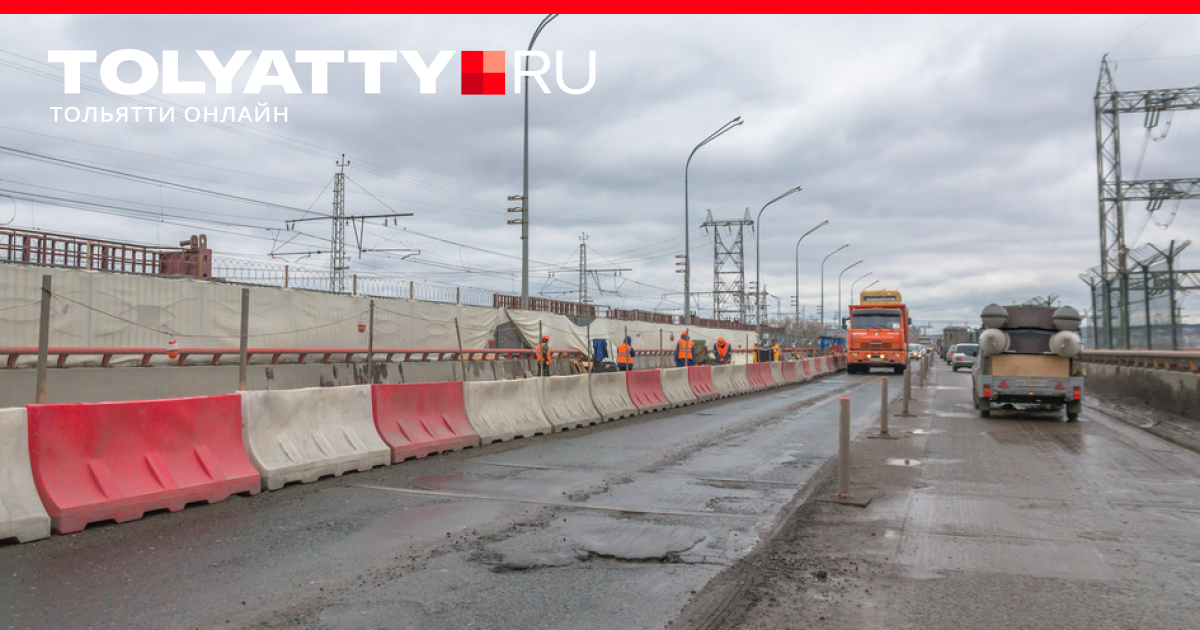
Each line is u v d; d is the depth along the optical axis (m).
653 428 15.54
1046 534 6.78
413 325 20.95
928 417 18.06
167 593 4.95
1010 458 11.45
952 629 4.48
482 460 10.91
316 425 9.48
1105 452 12.14
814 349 61.84
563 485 8.99
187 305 14.78
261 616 4.56
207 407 7.98
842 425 8.22
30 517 6.12
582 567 5.68
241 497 8.05
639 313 41.47
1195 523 7.23
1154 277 22.58
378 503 7.87
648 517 7.33
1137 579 5.48
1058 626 4.54
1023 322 17.67
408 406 11.27
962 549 6.26
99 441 6.89
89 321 13.10
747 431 15.02
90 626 4.35
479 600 4.92
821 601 4.96
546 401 14.99
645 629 4.44
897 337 43.19
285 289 16.88
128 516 6.86
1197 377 16.23
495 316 24.77
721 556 6.00
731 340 49.88
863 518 7.37
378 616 4.60
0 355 11.77
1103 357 28.02
